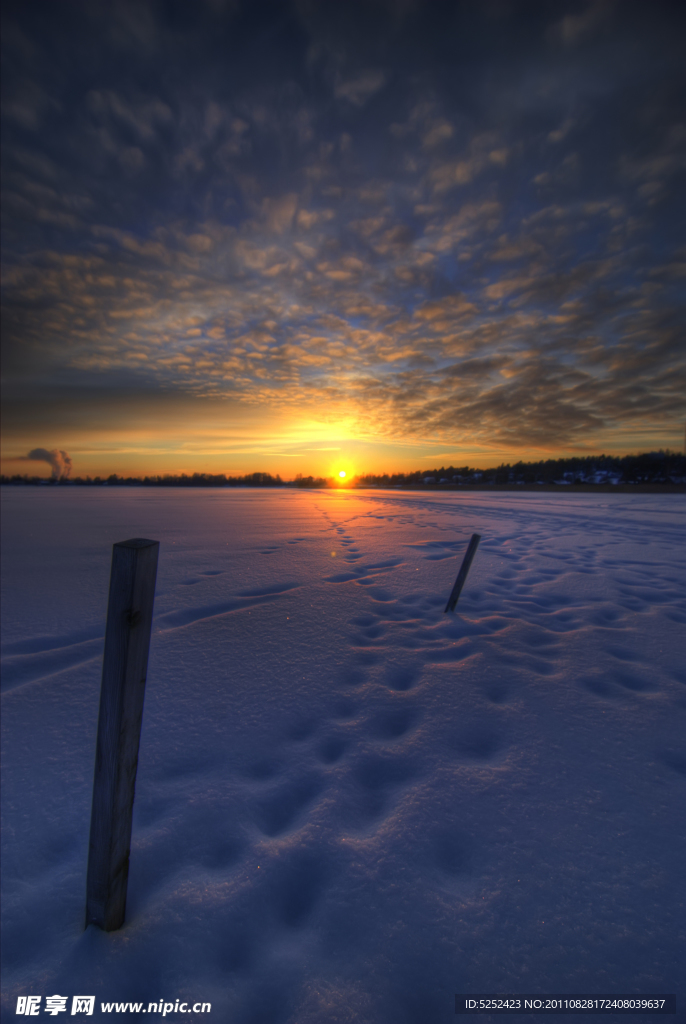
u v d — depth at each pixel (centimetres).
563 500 2991
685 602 514
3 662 360
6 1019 109
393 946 129
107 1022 109
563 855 162
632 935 132
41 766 222
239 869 156
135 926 134
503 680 310
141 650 123
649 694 289
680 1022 108
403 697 286
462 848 165
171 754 228
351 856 160
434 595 544
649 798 193
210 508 2133
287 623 432
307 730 251
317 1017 110
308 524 1398
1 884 155
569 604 507
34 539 1074
